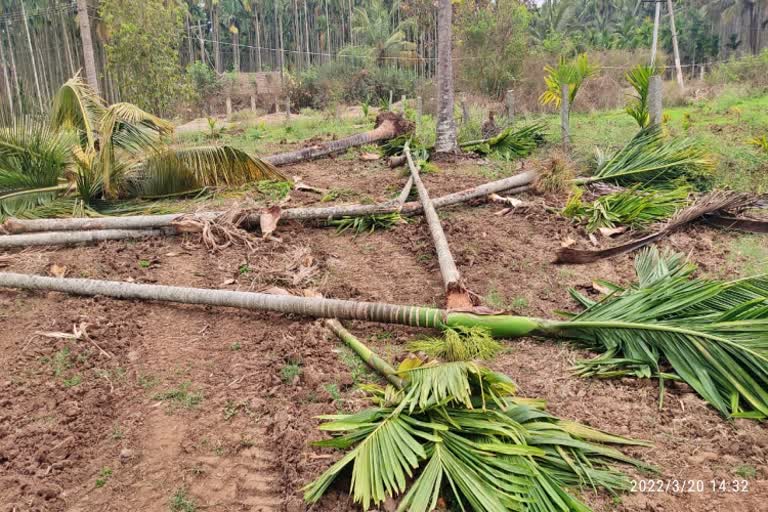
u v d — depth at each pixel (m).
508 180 7.75
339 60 34.81
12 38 30.08
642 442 3.25
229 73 36.38
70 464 3.44
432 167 9.25
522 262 5.77
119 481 3.30
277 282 5.48
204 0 51.94
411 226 6.80
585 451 3.17
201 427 3.65
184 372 4.21
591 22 46.09
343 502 3.00
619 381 3.84
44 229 6.80
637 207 6.51
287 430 3.51
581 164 8.82
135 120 7.81
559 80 10.02
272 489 3.16
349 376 4.02
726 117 13.03
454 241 6.26
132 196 8.03
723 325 3.71
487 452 2.99
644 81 8.66
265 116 25.12
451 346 3.87
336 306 4.67
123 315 4.98
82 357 4.41
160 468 3.37
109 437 3.63
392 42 37.28
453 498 2.92
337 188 8.52
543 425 3.23
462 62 20.73
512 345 4.33
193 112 30.91
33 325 4.88
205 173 7.90
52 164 7.68
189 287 5.21
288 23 59.28
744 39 37.72
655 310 4.04
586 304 4.72
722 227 6.34
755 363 3.49
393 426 3.14
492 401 3.36
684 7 39.22
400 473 2.84
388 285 5.46
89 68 14.44
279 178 8.33
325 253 6.19
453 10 22.73
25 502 3.19
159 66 17.84
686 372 3.69
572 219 6.73
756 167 8.15
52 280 5.35
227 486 3.21
